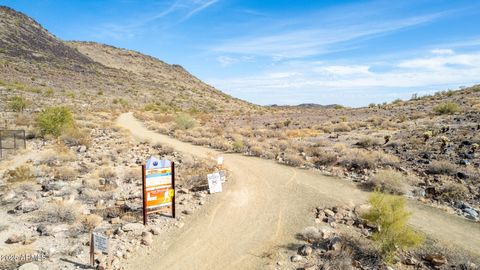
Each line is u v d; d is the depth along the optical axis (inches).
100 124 1437.0
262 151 855.7
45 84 2746.1
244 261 312.7
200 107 3508.9
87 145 895.7
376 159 694.5
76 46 6240.2
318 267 295.9
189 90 5007.4
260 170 669.9
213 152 894.4
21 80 2645.2
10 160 696.4
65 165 658.2
